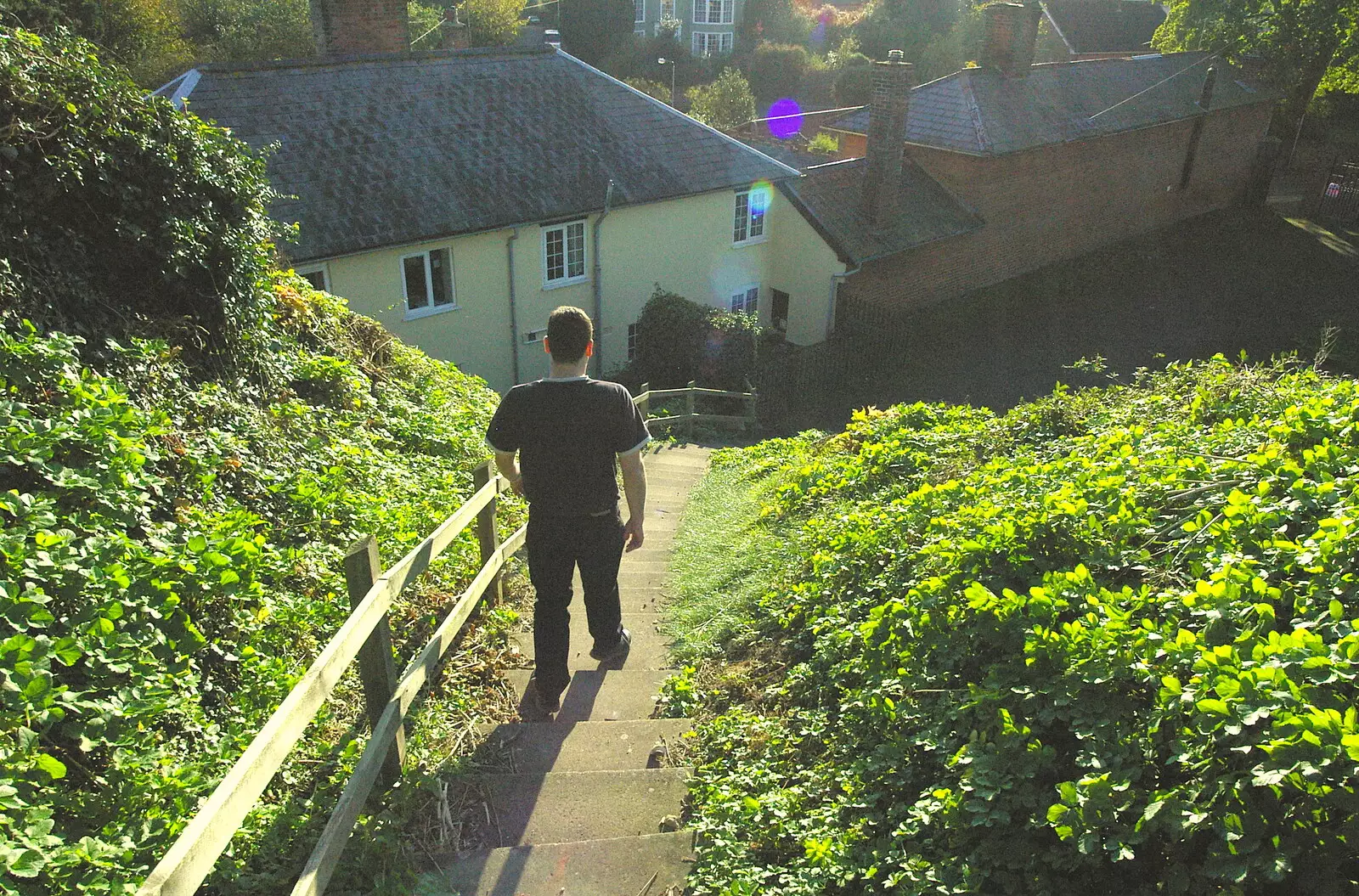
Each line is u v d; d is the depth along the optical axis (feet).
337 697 13.74
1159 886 8.63
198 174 21.98
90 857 8.53
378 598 12.07
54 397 15.07
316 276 53.26
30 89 18.24
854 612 16.16
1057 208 92.99
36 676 9.45
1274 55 112.98
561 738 14.76
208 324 22.11
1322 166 131.03
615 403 14.02
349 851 10.93
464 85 63.98
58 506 13.00
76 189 19.16
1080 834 8.91
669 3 211.20
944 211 82.12
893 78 71.46
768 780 12.85
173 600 11.82
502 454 14.24
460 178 58.85
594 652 16.31
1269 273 96.78
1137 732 9.80
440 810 12.30
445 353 60.44
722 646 18.37
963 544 14.16
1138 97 98.22
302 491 18.49
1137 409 23.39
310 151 55.26
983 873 9.39
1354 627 9.43
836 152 114.21
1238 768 8.71
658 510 34.04
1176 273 96.78
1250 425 17.98
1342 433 15.02
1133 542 13.79
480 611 18.53
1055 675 10.95
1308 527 11.98
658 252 68.95
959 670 12.71
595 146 66.08
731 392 61.72
